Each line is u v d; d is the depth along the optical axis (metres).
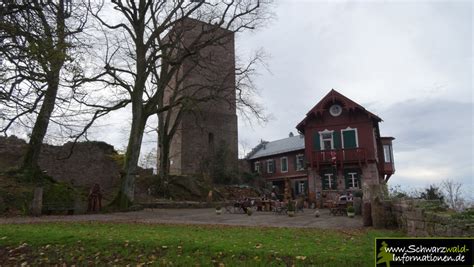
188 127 41.88
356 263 6.68
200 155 44.03
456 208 9.44
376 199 12.73
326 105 33.41
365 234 10.56
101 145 32.44
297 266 6.70
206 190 33.41
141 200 26.95
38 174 22.25
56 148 28.86
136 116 23.81
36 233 9.93
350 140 32.19
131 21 24.30
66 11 10.67
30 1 9.39
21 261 8.12
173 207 26.33
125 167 23.06
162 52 27.11
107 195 26.41
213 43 28.39
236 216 19.09
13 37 9.12
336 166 31.47
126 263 7.66
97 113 22.03
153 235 9.94
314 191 32.31
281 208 21.69
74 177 29.28
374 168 30.77
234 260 7.29
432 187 15.21
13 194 19.11
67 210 19.53
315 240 9.28
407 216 10.34
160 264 7.38
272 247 8.09
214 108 46.50
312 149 33.28
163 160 32.81
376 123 33.09
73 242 9.07
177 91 33.34
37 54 9.18
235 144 47.62
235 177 41.47
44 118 12.59
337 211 19.91
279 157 48.94
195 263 7.28
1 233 9.93
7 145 27.70
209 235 10.11
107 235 9.85
